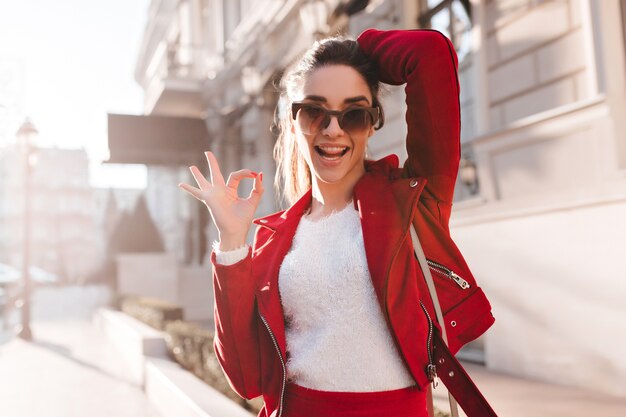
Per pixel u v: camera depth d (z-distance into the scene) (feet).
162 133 51.70
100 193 164.35
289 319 4.85
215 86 52.37
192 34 60.44
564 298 16.65
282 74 6.11
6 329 48.37
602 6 15.92
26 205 41.57
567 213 16.56
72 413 18.88
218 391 15.60
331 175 4.68
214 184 4.83
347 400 4.35
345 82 4.62
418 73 4.44
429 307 4.43
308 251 4.69
